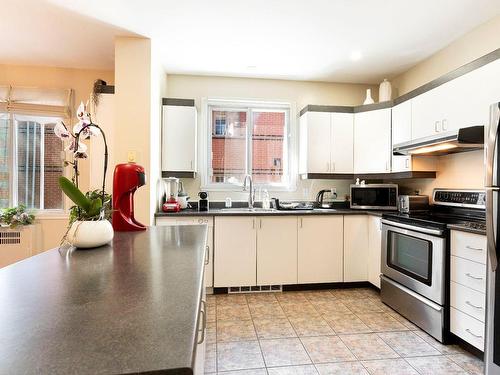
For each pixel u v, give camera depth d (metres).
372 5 2.18
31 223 3.29
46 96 3.35
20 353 0.48
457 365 1.81
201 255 1.18
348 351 1.96
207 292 3.00
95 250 1.26
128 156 2.65
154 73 2.81
